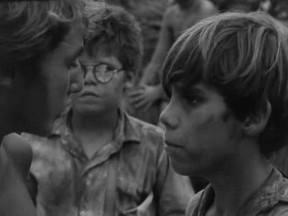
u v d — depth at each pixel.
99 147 3.56
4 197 2.15
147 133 3.59
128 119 3.62
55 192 3.52
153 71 6.73
